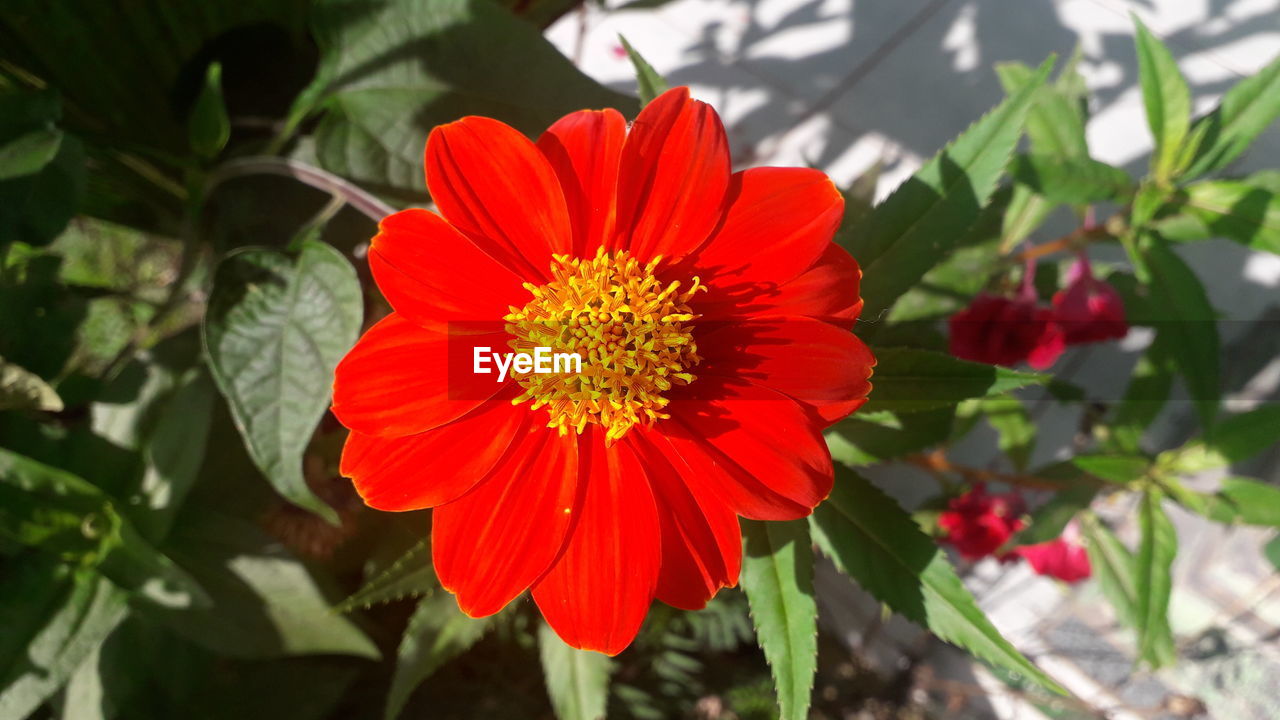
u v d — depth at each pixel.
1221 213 0.17
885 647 0.34
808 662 0.11
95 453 0.15
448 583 0.10
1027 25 0.27
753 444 0.10
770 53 0.29
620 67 0.30
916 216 0.12
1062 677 0.32
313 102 0.14
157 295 0.27
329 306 0.12
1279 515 0.19
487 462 0.10
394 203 0.15
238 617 0.15
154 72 0.19
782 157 0.29
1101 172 0.17
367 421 0.10
